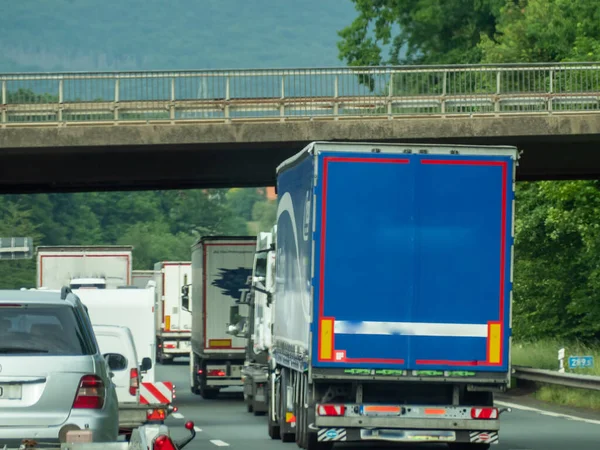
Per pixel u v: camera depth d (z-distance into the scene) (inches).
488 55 5831.7
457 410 1720.0
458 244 1724.9
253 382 2652.6
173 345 5516.7
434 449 1985.7
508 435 2145.7
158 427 833.5
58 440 1095.0
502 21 6929.1
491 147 1727.4
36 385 1102.4
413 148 1717.5
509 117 3693.4
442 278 1720.0
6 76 3720.5
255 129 3683.6
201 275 3307.1
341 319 1706.4
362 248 1711.4
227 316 3289.9
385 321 1711.4
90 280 4165.8
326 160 1710.1
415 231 1717.5
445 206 1721.2
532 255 4704.7
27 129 3659.0
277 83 3715.6
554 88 3900.1
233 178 4281.5
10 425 1091.9
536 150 3880.4
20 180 4072.3
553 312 4626.0
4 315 1122.7
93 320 2445.9
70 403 1108.5
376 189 1715.1
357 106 3737.7
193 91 3715.6
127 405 1911.9
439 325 1717.5
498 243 1727.4
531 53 5679.1
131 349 1983.3
